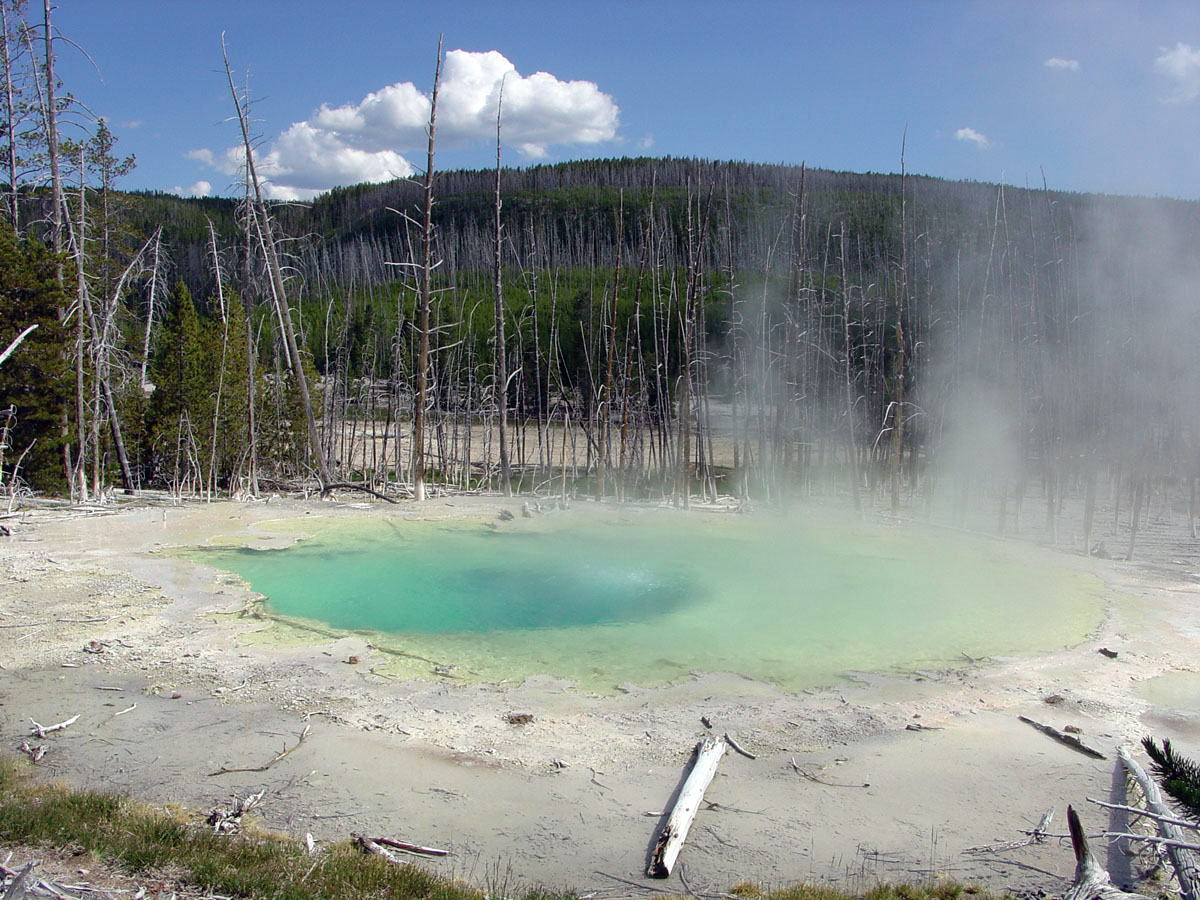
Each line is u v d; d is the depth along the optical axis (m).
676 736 7.39
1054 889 5.28
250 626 10.12
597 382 31.17
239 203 21.42
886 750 7.20
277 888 4.90
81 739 7.09
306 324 39.47
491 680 8.68
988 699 8.30
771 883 5.34
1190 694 8.48
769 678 8.85
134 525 15.77
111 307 23.02
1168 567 14.29
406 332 41.75
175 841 5.44
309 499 20.14
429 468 32.19
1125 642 10.06
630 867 5.49
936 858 5.64
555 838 5.82
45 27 18.48
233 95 20.30
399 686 8.42
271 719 7.57
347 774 6.61
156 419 27.33
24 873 4.34
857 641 10.09
